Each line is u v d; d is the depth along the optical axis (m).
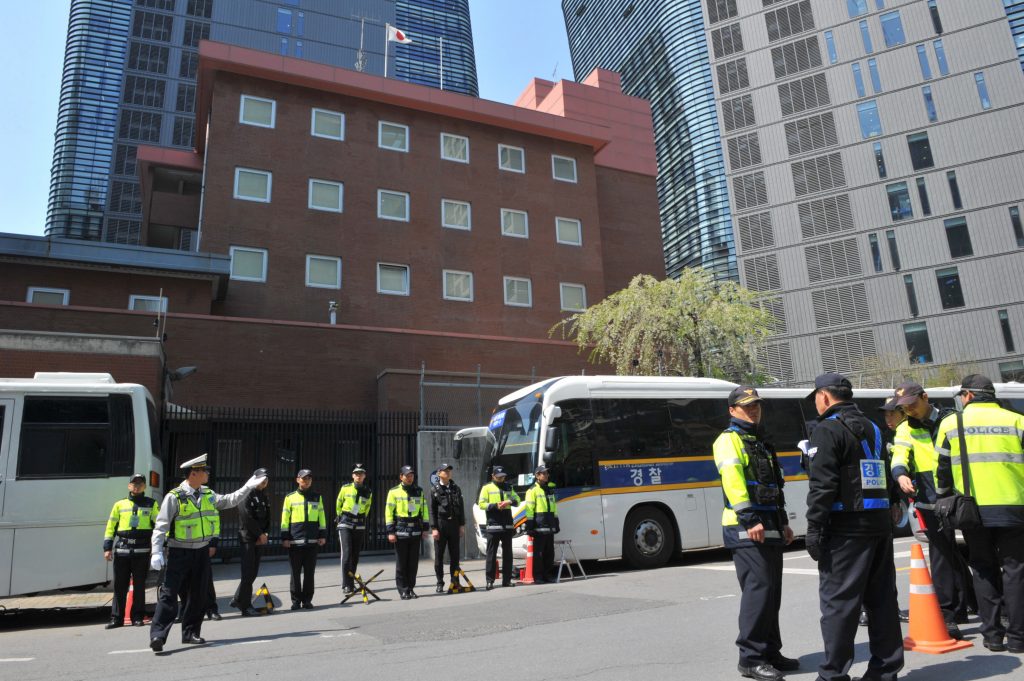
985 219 41.56
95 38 122.19
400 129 30.61
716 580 10.64
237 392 21.72
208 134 27.38
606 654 5.93
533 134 33.34
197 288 24.08
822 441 4.48
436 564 11.59
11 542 9.91
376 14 123.19
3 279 22.06
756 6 51.31
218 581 14.12
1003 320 40.00
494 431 14.95
